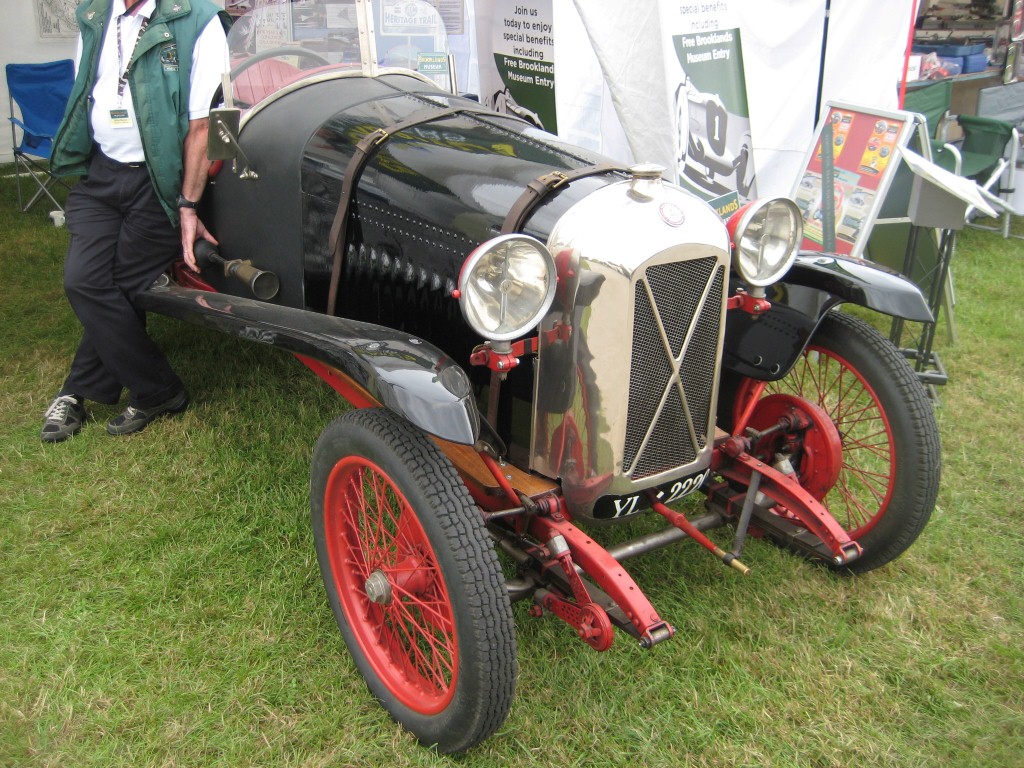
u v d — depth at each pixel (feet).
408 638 6.98
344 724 6.88
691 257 6.58
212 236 10.71
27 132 19.95
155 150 9.73
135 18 9.64
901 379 7.93
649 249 6.32
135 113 9.66
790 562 8.87
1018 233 21.72
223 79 9.83
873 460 10.68
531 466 7.18
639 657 7.57
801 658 7.62
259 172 9.47
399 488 6.20
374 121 8.70
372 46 9.91
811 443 8.52
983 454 11.10
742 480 8.07
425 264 7.76
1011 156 20.48
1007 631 8.05
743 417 8.13
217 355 13.01
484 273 5.93
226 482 9.91
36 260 17.07
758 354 8.09
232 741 6.61
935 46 24.82
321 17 9.78
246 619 7.91
